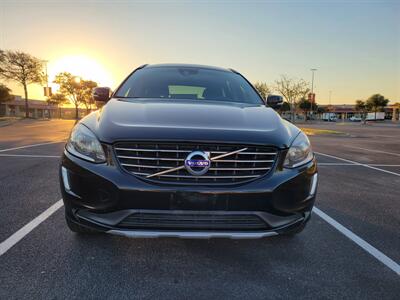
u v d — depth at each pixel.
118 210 2.03
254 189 2.03
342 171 6.23
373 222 3.32
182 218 2.02
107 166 2.04
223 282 2.13
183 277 2.17
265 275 2.23
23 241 2.60
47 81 42.34
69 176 2.14
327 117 74.69
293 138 2.31
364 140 15.55
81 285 2.04
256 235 2.08
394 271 2.34
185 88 3.33
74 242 2.60
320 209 3.70
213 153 2.03
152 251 2.51
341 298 2.00
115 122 2.21
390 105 83.50
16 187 4.18
